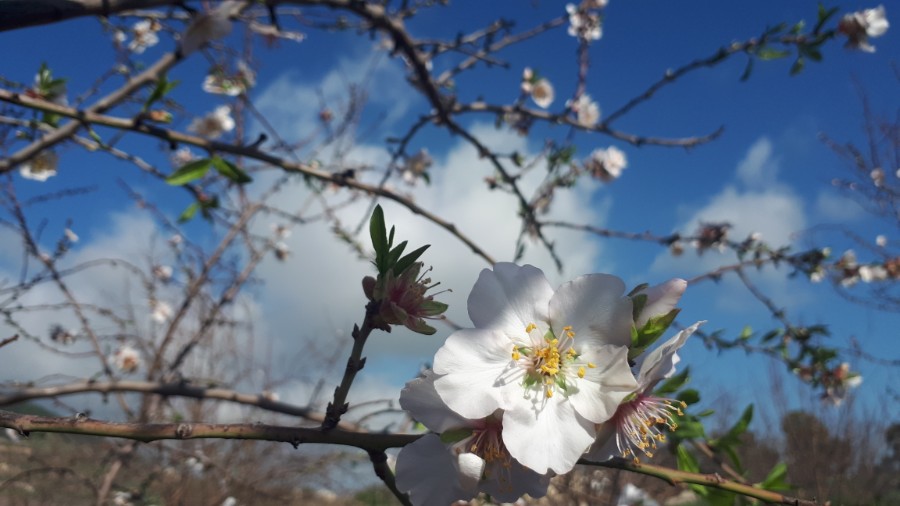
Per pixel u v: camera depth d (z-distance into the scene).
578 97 0.56
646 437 0.13
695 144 0.47
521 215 0.51
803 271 0.56
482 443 0.13
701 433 0.22
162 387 0.40
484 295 0.13
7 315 0.45
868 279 0.64
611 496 0.56
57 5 0.20
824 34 0.41
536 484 0.13
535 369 0.13
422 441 0.13
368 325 0.13
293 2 0.33
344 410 0.13
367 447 0.13
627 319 0.13
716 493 0.20
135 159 0.34
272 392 0.79
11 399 0.39
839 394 0.51
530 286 0.13
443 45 0.48
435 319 0.13
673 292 0.13
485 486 0.13
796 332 0.49
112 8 0.21
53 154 0.46
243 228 0.64
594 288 0.13
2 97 0.25
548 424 0.12
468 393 0.12
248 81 0.49
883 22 0.46
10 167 0.34
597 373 0.12
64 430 0.12
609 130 0.48
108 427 0.12
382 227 0.13
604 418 0.12
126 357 0.72
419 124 0.50
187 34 0.32
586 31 0.56
